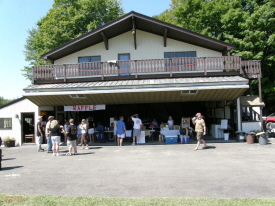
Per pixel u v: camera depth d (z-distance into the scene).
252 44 22.16
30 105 16.78
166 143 14.12
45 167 8.61
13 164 9.34
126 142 15.32
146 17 14.99
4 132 16.70
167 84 13.10
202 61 14.83
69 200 5.24
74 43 15.59
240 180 6.47
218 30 25.86
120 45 16.95
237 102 15.05
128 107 20.58
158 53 16.77
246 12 24.19
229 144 13.05
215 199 5.09
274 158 9.15
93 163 9.05
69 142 11.07
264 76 25.02
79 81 14.94
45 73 14.88
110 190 5.92
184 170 7.63
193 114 20.44
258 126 15.01
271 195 5.34
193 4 25.50
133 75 14.82
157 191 5.76
